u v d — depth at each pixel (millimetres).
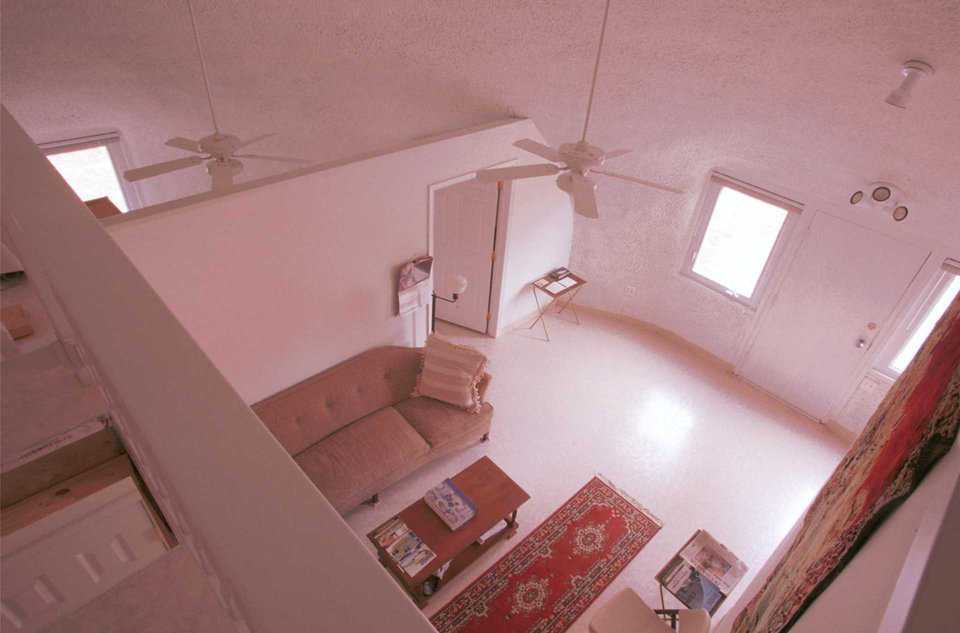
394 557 3701
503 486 4180
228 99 5168
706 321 6129
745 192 5273
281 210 3805
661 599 3811
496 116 4930
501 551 4250
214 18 4102
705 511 4625
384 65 4305
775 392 5793
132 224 3207
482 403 4902
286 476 539
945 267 4375
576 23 3555
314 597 431
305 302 4270
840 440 5375
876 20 2764
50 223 998
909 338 4809
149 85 5227
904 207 4207
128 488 1542
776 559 2980
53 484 1452
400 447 4406
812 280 5203
